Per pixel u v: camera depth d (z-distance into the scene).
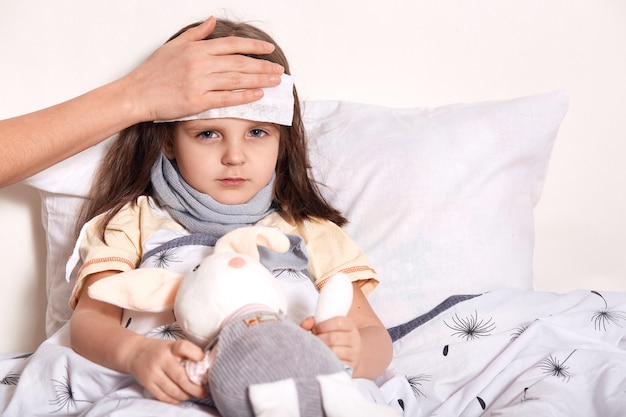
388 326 1.41
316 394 0.89
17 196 1.61
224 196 1.32
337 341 1.03
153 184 1.36
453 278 1.43
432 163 1.52
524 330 1.30
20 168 1.13
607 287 1.82
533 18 1.78
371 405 0.88
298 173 1.45
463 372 1.27
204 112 1.26
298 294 1.23
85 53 1.64
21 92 1.63
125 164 1.43
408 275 1.43
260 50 1.29
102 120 1.21
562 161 1.80
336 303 1.05
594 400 1.14
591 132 1.80
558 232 1.81
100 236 1.33
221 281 0.97
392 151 1.54
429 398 1.25
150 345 1.05
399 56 1.76
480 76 1.78
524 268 1.50
